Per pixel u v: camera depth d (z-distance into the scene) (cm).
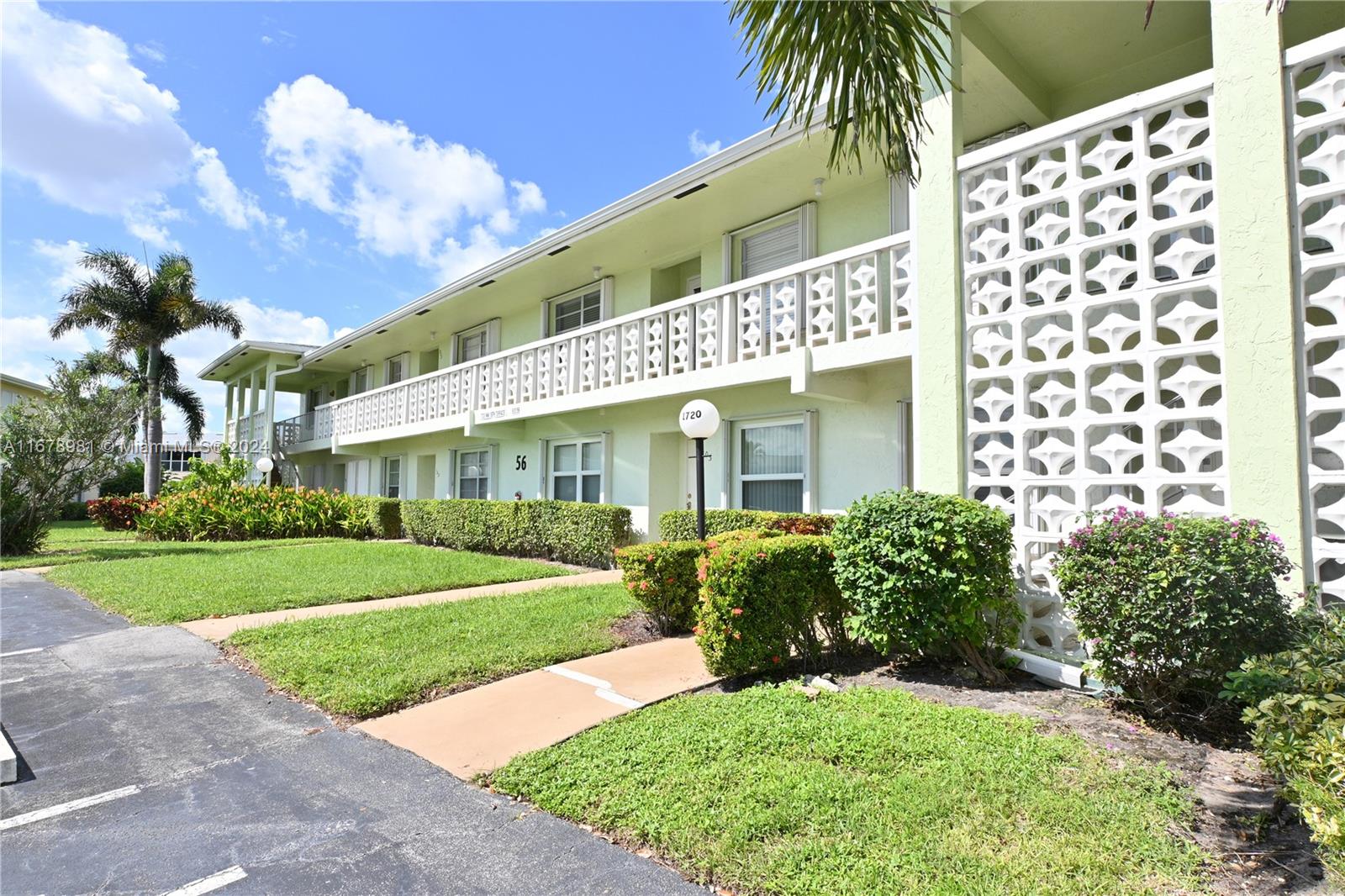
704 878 275
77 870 300
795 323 876
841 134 455
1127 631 407
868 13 427
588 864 292
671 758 379
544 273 1441
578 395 1236
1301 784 251
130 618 799
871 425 907
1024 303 553
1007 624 524
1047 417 556
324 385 2947
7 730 469
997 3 652
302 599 880
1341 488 454
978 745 378
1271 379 432
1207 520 400
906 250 778
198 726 473
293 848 314
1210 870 266
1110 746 383
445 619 739
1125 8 660
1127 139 743
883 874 265
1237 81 456
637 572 670
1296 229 436
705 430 745
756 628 522
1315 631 356
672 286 1370
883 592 500
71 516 2973
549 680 545
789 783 340
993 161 582
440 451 1962
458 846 312
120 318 2648
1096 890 253
